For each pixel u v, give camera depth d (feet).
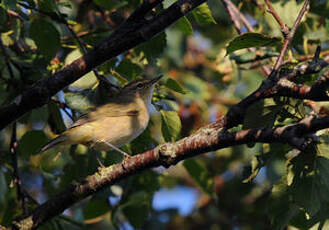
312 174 23.77
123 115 35.06
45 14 32.50
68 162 37.58
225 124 23.95
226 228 50.60
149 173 37.96
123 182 37.45
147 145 36.06
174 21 25.52
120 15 40.47
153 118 44.06
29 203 34.45
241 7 45.11
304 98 23.08
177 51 50.98
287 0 37.91
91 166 35.40
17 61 34.63
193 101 43.62
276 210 26.40
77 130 34.14
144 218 37.76
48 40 33.12
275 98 25.18
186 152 24.11
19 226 27.27
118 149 34.55
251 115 25.22
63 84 25.73
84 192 27.04
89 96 32.94
